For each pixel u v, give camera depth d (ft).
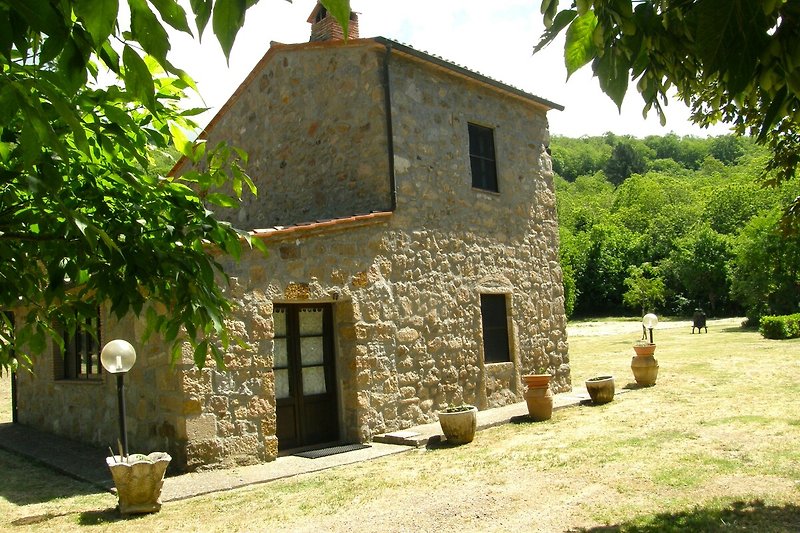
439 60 32.58
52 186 5.27
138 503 19.01
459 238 33.81
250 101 38.60
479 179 35.91
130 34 3.91
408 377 30.30
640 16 7.08
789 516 15.39
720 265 130.72
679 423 27.91
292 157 35.12
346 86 32.55
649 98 8.46
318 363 28.66
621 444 24.54
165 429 23.66
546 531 15.80
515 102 38.75
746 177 169.37
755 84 6.49
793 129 16.16
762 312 95.09
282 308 27.68
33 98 3.81
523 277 37.68
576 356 67.82
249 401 24.45
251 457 24.30
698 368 47.57
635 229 195.42
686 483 18.84
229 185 40.42
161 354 23.88
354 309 28.48
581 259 156.04
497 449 25.48
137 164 8.44
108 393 28.48
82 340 31.91
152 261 7.07
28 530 18.01
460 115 34.78
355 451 26.45
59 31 3.74
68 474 25.05
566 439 26.35
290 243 26.45
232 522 17.97
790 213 17.74
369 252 29.40
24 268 7.29
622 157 274.77
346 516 18.01
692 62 8.05
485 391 34.09
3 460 29.01
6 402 52.03
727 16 4.57
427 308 31.68
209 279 7.48
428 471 22.54
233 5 3.59
